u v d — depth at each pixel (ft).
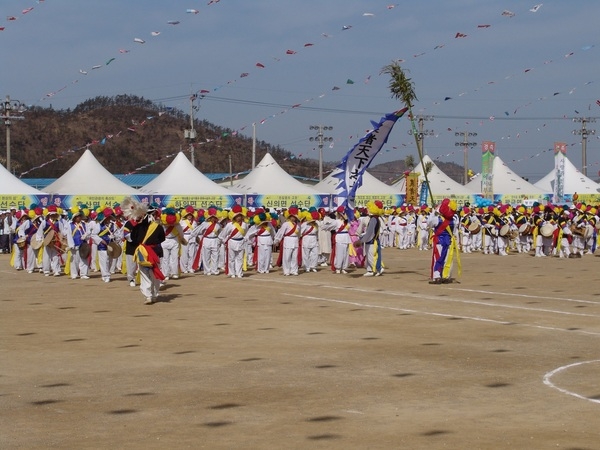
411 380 37.47
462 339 48.37
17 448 27.78
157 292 68.54
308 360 42.47
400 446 27.43
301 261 97.81
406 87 96.58
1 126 455.22
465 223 142.31
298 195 168.76
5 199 147.23
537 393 34.65
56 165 441.27
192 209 99.14
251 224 97.76
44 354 44.93
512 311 60.59
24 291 77.82
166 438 28.81
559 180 200.95
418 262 115.14
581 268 102.58
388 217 162.20
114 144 486.79
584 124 273.95
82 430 29.99
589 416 30.96
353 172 97.40
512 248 149.07
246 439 28.53
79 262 91.30
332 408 32.58
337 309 62.28
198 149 502.38
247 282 84.94
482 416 31.12
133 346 47.16
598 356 42.70
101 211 92.12
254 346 46.75
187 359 43.19
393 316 58.29
